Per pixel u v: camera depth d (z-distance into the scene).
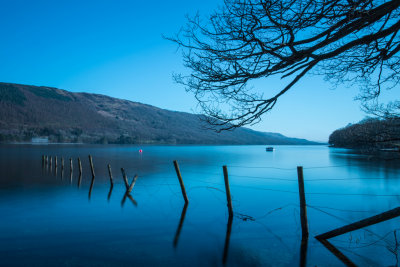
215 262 6.35
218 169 29.00
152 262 6.33
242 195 14.50
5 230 8.49
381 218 5.83
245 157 55.47
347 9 3.41
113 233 8.25
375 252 6.73
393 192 15.62
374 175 23.75
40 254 6.71
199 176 22.75
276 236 7.96
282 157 56.25
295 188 17.02
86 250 6.99
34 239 7.73
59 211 10.89
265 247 7.18
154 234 8.19
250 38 3.86
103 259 6.46
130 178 21.02
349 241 7.46
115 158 46.25
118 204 12.16
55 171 24.89
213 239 7.74
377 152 5.81
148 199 13.27
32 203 12.32
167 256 6.67
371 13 3.39
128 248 7.09
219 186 17.64
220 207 11.64
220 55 3.98
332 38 3.54
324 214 10.53
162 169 28.73
